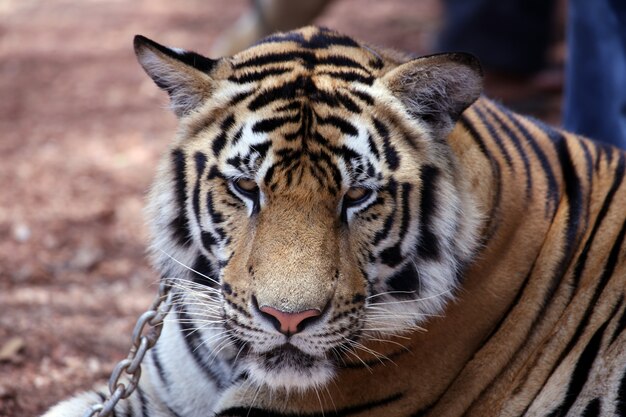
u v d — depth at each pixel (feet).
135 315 30.40
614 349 19.04
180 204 18.66
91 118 52.03
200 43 67.51
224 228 17.93
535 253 19.40
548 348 19.52
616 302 19.40
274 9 42.14
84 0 82.12
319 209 17.20
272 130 17.42
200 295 18.79
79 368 26.40
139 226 38.04
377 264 17.88
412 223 17.83
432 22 71.31
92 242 36.45
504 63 57.16
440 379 19.19
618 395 18.84
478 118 19.74
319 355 17.47
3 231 37.27
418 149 17.89
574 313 19.54
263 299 16.63
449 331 18.89
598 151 20.89
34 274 33.53
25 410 24.09
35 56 64.59
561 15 70.33
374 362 18.61
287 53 18.49
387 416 19.21
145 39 18.29
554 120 50.01
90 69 61.52
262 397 18.90
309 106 17.46
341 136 17.29
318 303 16.61
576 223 19.72
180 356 20.39
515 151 19.72
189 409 20.67
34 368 26.30
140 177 43.42
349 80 17.92
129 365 18.37
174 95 18.67
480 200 18.54
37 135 49.14
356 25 71.36
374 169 17.37
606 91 28.78
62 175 43.52
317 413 18.90
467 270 18.66
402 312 18.34
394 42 65.92
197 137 18.31
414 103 17.90
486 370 19.40
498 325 19.38
